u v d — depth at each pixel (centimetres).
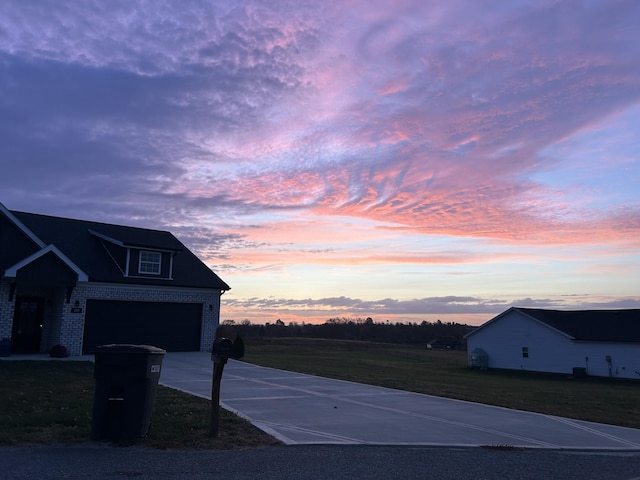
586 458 848
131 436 800
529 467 763
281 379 1697
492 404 1394
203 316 2534
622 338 3625
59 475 628
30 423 884
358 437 907
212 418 862
